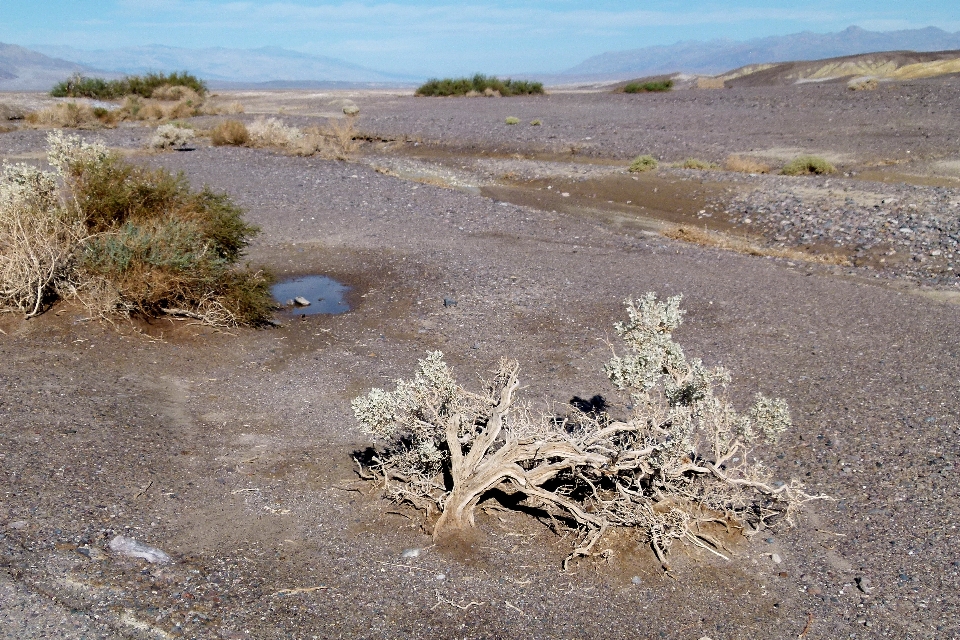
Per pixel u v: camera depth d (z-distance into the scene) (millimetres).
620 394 6574
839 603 3854
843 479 5184
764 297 9648
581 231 13656
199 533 4078
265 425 5707
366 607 3570
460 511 4305
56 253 7559
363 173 18781
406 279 10141
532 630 3518
